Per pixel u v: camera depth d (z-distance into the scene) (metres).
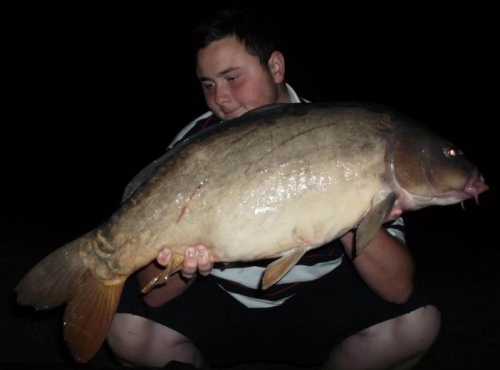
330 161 0.78
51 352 1.18
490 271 1.71
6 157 3.95
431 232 2.28
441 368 1.12
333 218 0.79
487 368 1.11
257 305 1.03
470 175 0.83
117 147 4.43
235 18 0.95
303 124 0.79
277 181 0.78
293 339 1.08
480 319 1.33
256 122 0.80
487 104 5.46
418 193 0.81
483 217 2.46
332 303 1.03
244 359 1.12
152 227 0.80
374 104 0.83
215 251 0.80
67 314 0.83
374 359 1.03
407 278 0.96
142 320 1.02
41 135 4.83
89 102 6.46
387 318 1.01
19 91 6.80
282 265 0.80
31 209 2.63
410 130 0.82
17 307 1.38
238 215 0.78
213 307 1.04
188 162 0.80
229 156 0.79
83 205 2.75
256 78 0.95
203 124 1.03
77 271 0.83
